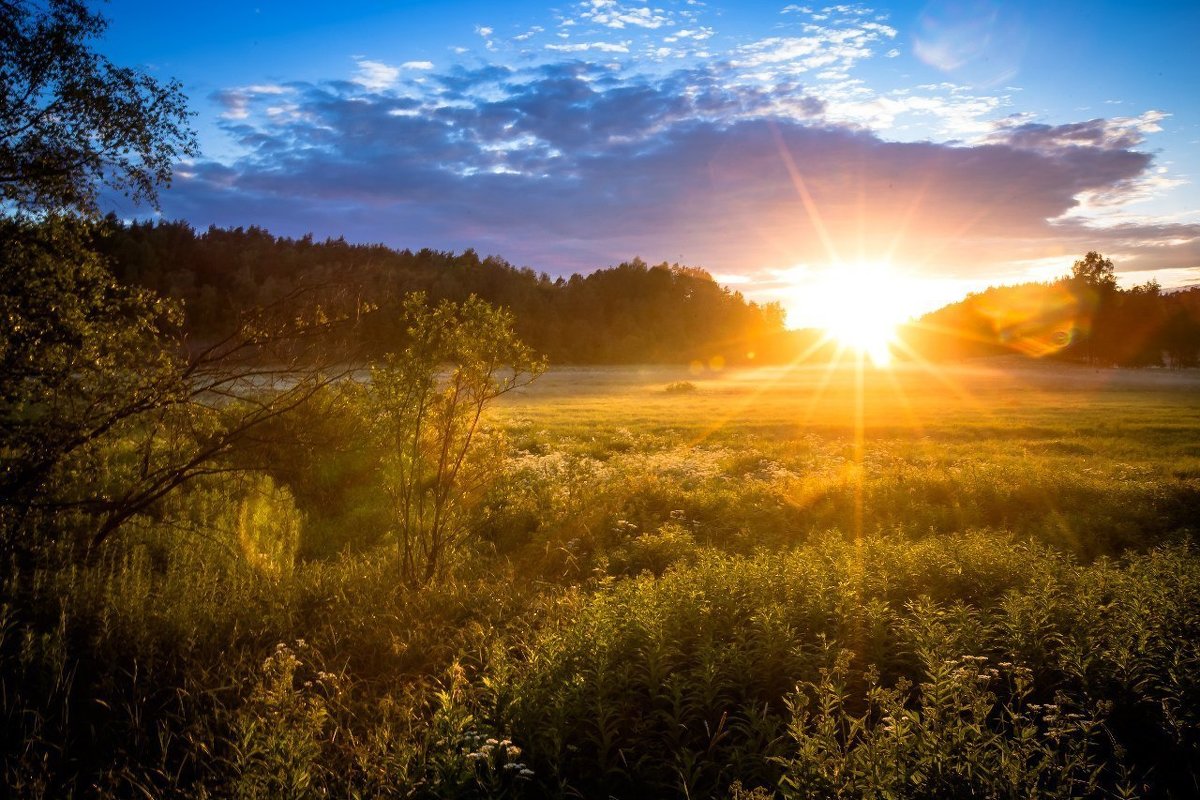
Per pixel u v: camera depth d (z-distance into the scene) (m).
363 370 8.76
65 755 4.63
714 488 15.62
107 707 5.06
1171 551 9.30
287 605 7.17
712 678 5.17
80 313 7.42
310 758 4.19
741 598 6.91
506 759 4.34
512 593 7.99
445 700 4.62
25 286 7.20
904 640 5.93
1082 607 6.21
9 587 6.67
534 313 126.06
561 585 9.04
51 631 6.02
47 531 7.98
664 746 4.88
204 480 11.12
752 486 15.29
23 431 7.16
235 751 4.40
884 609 6.43
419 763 4.25
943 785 3.81
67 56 7.74
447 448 9.26
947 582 8.00
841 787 3.80
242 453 8.59
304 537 11.12
